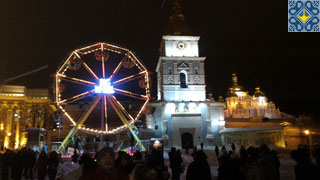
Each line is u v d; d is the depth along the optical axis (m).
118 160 14.34
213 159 46.16
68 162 38.53
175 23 78.56
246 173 12.73
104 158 7.49
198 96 72.62
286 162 41.53
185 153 54.00
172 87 72.19
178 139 69.38
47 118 97.81
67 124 90.94
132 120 53.19
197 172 12.14
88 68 51.69
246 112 106.38
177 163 19.47
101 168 7.45
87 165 12.70
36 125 97.06
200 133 70.50
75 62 51.31
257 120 81.38
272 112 109.00
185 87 74.25
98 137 55.03
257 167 12.16
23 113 96.12
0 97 94.56
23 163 22.97
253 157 13.51
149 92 55.19
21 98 96.31
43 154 20.52
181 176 29.22
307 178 10.22
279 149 56.41
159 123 70.12
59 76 49.97
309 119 89.31
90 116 96.00
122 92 53.06
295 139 71.50
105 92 51.06
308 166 10.41
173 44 74.75
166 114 70.38
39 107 99.00
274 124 78.38
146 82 55.56
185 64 73.81
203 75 73.75
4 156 22.53
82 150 47.62
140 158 16.44
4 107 94.94
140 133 62.38
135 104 103.12
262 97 111.94
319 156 16.30
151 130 69.19
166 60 73.56
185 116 71.06
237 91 115.56
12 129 94.00
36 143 49.34
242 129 66.56
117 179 7.46
